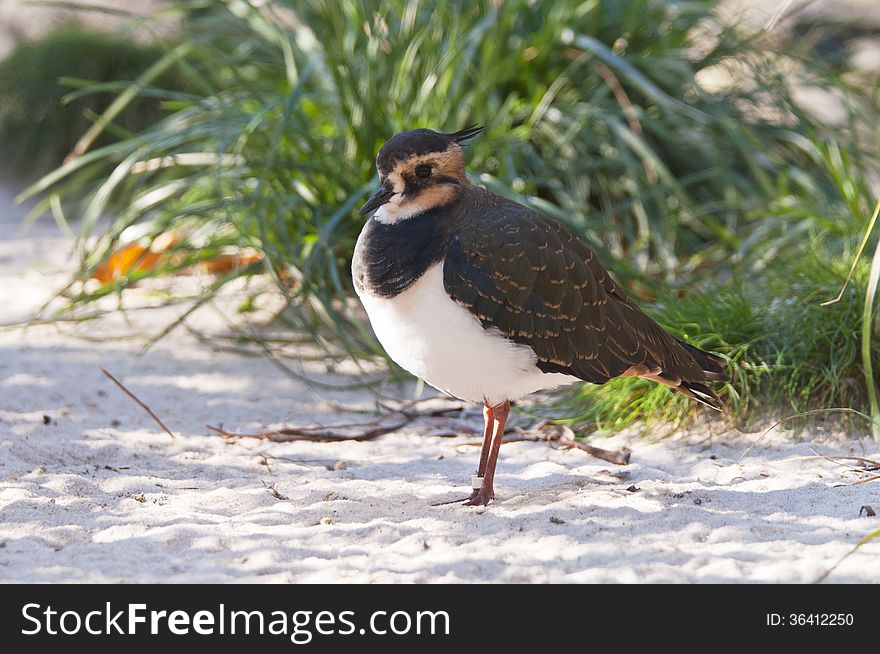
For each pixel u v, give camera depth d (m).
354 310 12.93
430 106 13.61
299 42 14.45
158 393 11.19
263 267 12.37
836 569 6.77
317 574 6.81
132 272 13.02
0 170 20.25
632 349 8.28
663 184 14.49
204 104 14.09
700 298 10.95
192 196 13.89
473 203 7.83
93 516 7.85
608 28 15.33
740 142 13.89
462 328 7.54
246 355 12.24
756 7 16.23
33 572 6.84
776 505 8.15
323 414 10.79
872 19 21.97
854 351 9.94
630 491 8.49
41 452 9.25
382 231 7.64
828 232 12.48
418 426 10.52
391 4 14.46
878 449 9.36
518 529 7.63
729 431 9.90
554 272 7.84
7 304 13.83
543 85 14.82
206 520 7.80
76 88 19.97
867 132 15.88
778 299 10.89
